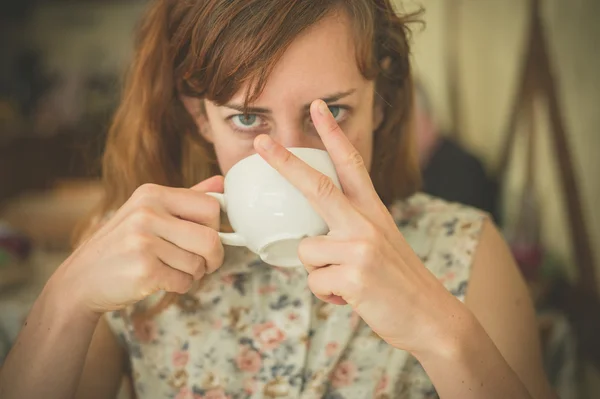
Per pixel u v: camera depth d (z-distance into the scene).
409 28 0.92
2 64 4.63
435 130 2.56
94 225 1.00
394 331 0.66
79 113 4.60
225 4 0.71
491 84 2.71
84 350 0.77
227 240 0.69
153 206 0.68
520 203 2.33
